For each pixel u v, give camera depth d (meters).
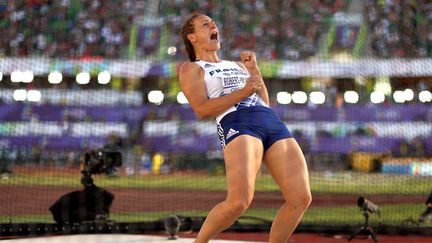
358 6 35.59
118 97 33.38
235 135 6.50
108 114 32.50
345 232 11.98
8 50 33.16
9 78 32.44
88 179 11.99
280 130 6.75
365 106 32.25
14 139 31.02
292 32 35.59
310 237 11.66
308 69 33.47
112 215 14.17
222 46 35.03
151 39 35.03
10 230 11.44
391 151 30.62
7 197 17.22
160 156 29.67
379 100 32.44
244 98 6.66
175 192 19.34
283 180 6.60
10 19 34.09
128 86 33.62
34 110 32.03
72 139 31.61
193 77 6.87
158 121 32.19
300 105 32.72
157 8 35.78
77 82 33.09
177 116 32.22
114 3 35.66
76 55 34.41
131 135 32.03
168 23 35.38
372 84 32.97
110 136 30.78
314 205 16.16
